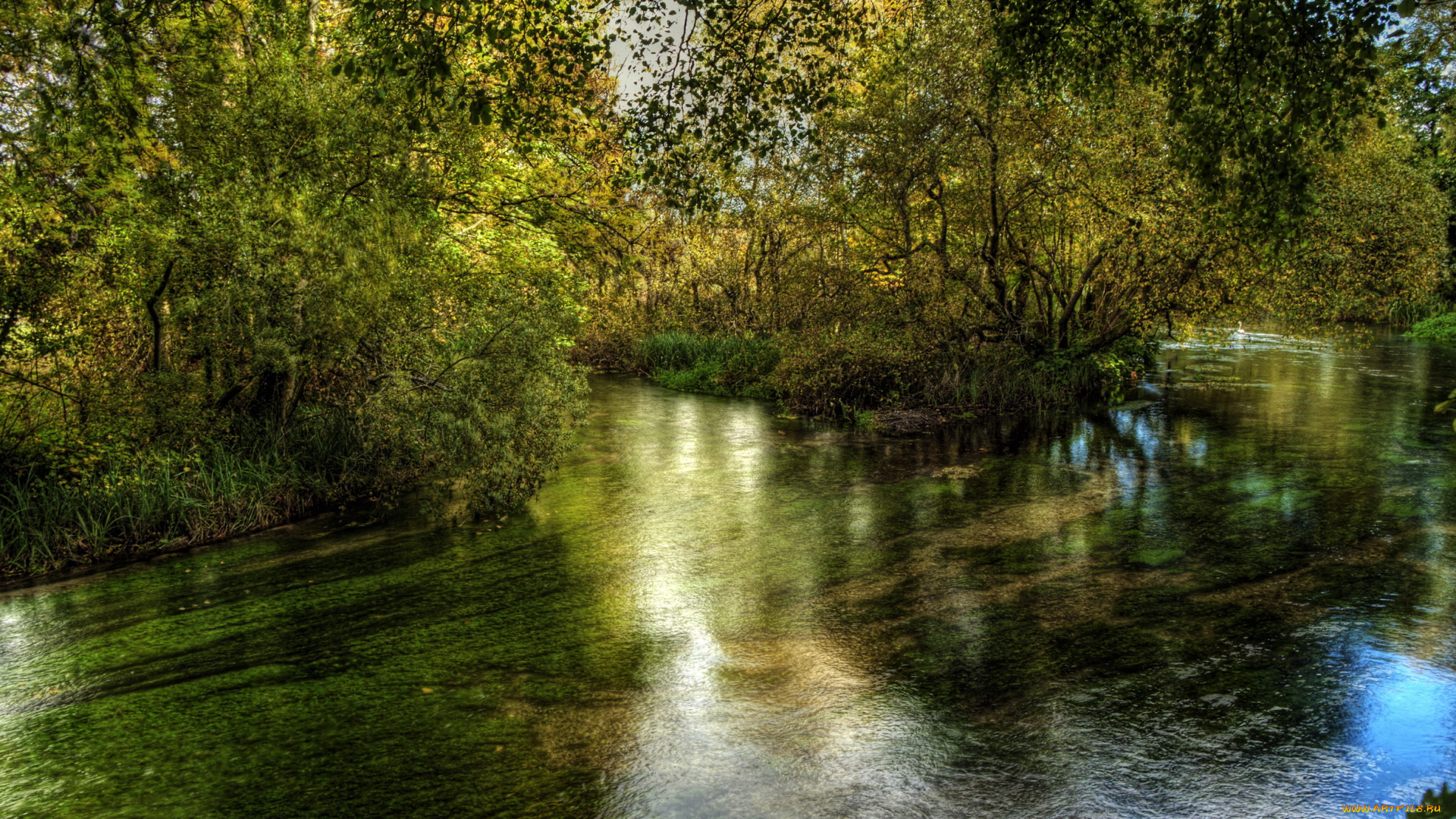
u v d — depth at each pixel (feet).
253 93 25.94
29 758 13.07
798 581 20.66
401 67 21.62
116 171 24.41
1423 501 26.22
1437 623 16.90
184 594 20.52
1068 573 20.63
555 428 28.17
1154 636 16.60
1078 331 53.88
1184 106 21.72
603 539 24.47
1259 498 27.20
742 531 25.16
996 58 29.66
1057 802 11.16
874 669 15.53
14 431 24.88
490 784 12.03
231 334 25.63
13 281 23.27
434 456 27.32
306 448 29.19
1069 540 23.43
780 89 26.66
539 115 26.76
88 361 26.86
